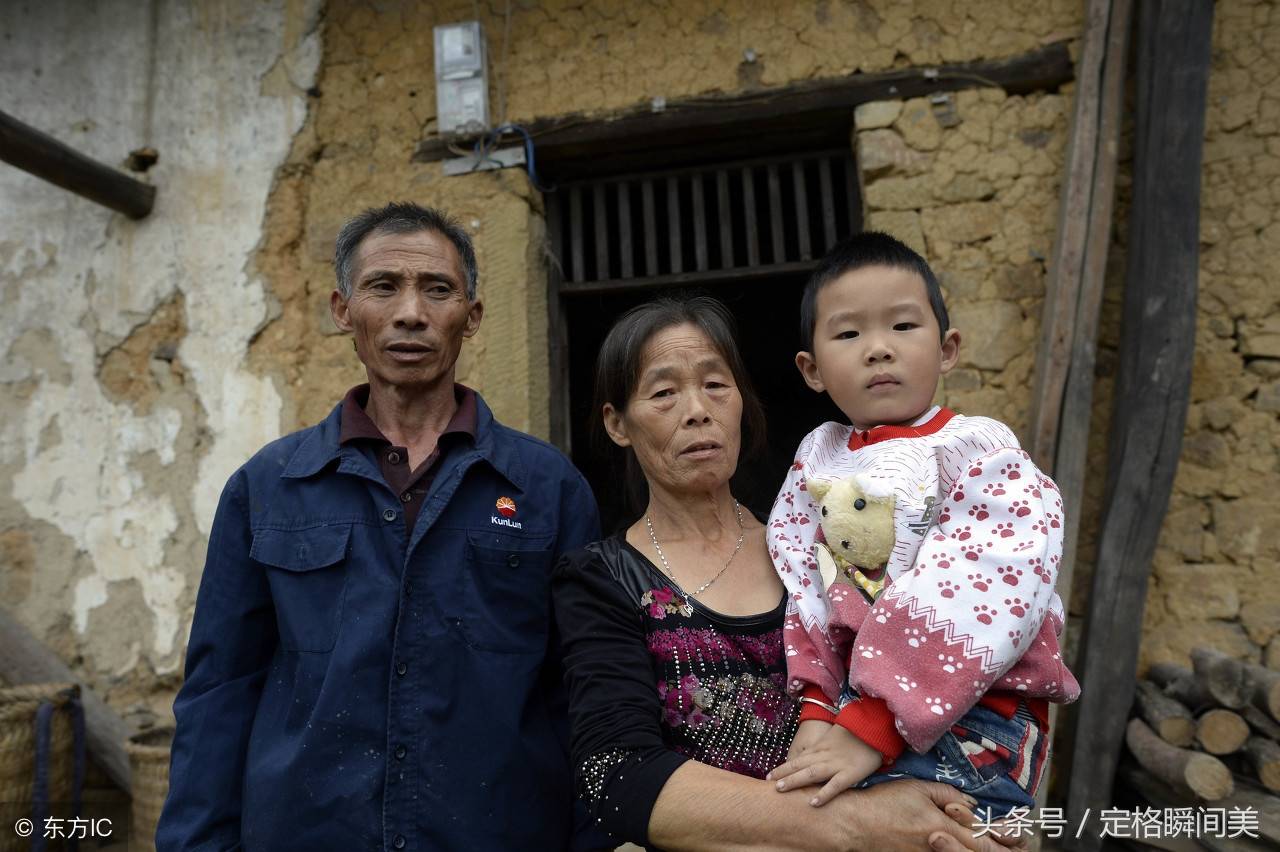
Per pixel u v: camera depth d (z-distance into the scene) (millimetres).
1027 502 1271
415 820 1455
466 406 1745
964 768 1220
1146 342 2893
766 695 1359
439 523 1597
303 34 3869
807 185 4445
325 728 1467
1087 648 2840
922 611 1193
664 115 3527
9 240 3980
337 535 1570
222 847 1522
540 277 3729
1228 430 3043
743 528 1595
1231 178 3117
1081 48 3148
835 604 1299
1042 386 2951
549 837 1560
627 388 1517
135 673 3686
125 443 3811
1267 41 3127
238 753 1578
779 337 6426
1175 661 2984
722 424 1478
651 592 1418
